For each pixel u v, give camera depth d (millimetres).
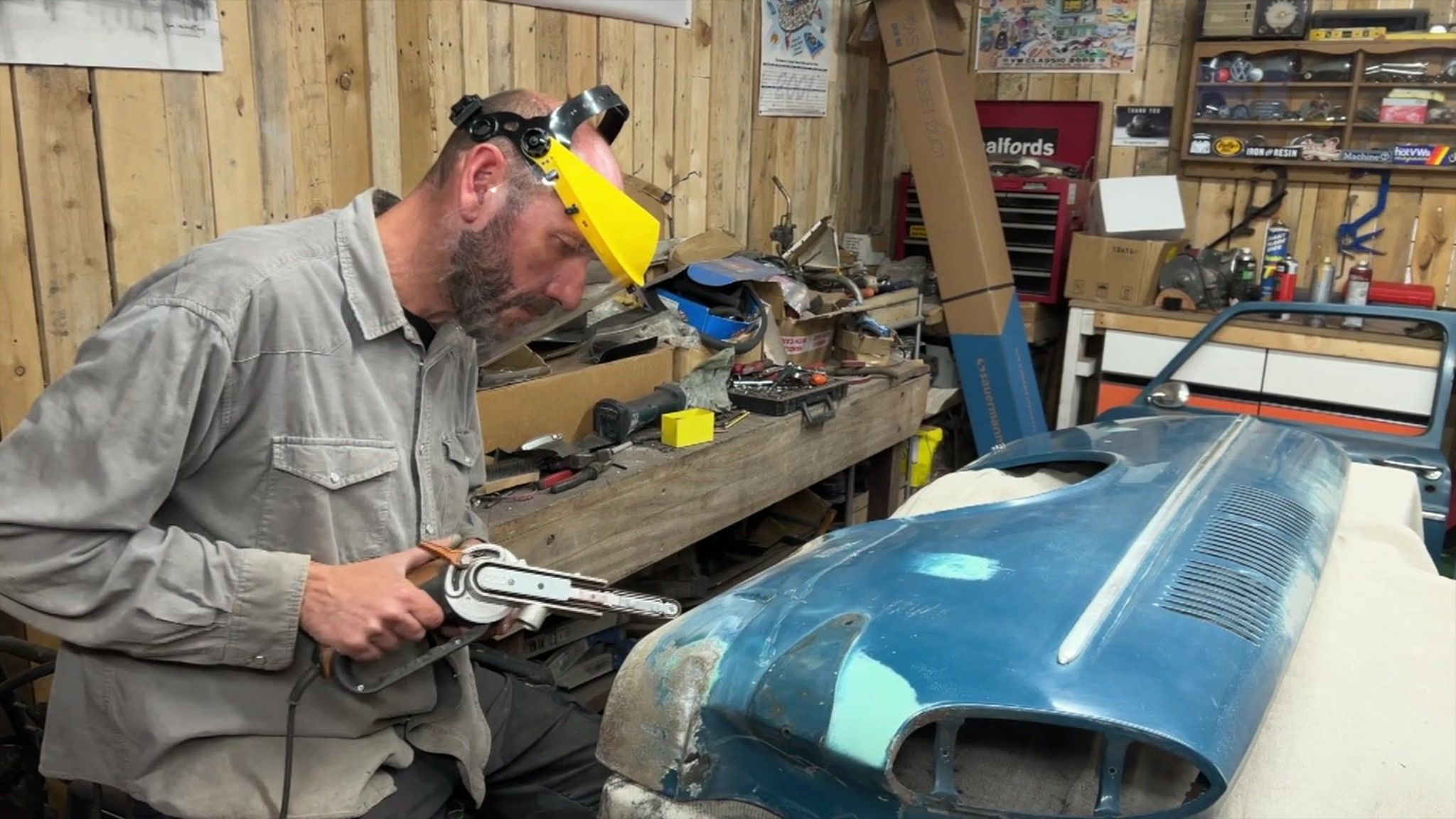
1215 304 3936
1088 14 4520
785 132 4086
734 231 3900
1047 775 1045
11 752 1603
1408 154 3885
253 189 2279
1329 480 1590
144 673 1200
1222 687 969
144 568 1109
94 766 1243
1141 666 983
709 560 3295
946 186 3959
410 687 1325
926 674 997
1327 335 3482
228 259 1160
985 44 4777
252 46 2227
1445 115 3830
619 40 3184
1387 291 3895
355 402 1215
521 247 1195
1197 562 1194
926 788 1035
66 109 1941
